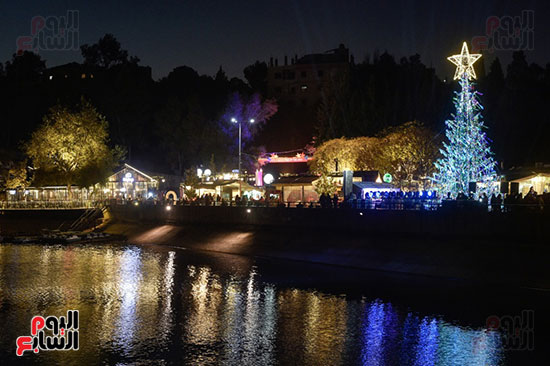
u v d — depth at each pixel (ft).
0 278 141.38
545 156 281.33
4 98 442.09
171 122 375.25
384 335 90.58
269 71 479.00
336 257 160.04
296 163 302.66
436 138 233.35
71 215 289.94
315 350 84.48
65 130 316.81
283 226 191.01
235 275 142.72
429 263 139.23
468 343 86.43
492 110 319.88
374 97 313.94
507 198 134.00
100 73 452.35
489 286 122.72
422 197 159.02
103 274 146.51
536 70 340.80
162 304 112.98
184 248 205.77
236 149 357.61
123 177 328.29
